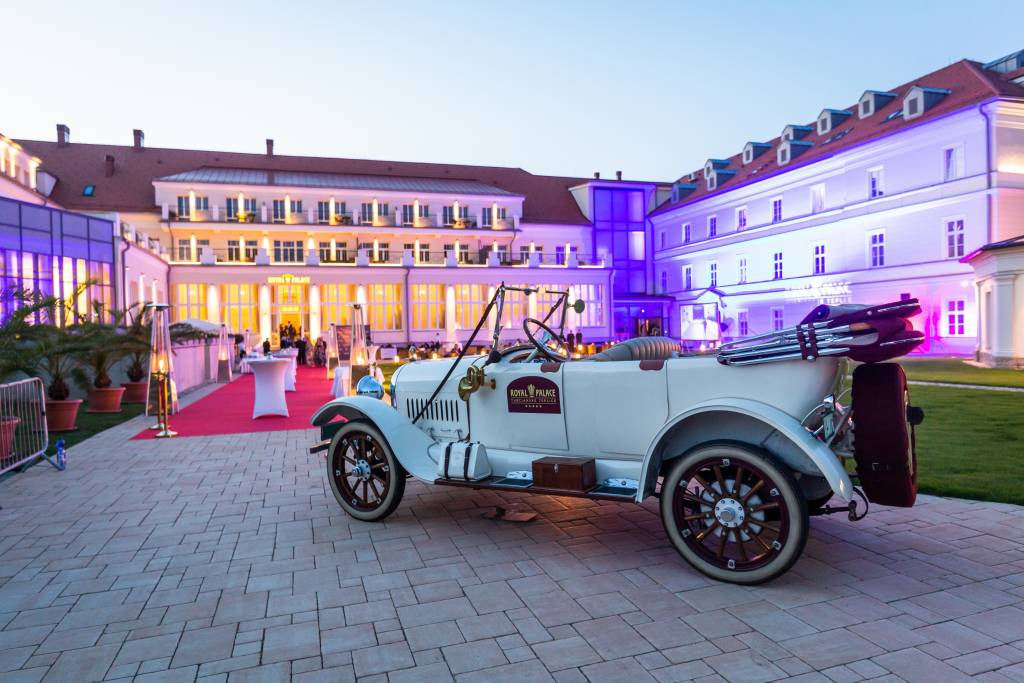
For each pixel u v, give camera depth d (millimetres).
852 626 3428
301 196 44156
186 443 10039
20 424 8328
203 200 42375
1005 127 27938
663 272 53625
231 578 4340
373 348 26078
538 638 3396
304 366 33875
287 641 3436
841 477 3629
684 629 3447
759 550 4391
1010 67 33094
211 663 3223
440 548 4836
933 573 4109
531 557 4598
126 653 3340
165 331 14008
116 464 8391
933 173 30406
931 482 6199
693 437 4371
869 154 33719
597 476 4684
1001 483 6145
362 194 45312
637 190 54312
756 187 42375
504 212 49500
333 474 5789
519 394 5129
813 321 3932
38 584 4285
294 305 39375
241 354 29375
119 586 4238
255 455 8953
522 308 42875
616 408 4656
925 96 31141
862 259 34344
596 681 2971
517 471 5023
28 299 12805
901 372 3852
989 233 27859
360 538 5137
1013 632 3332
